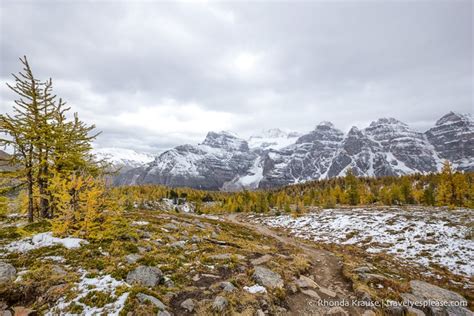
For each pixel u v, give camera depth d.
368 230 34.81
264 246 20.67
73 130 18.72
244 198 98.94
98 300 8.12
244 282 11.06
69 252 11.14
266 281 11.27
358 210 51.81
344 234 35.62
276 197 95.25
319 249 24.27
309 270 14.96
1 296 7.78
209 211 93.31
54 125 17.83
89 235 12.86
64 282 8.83
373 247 29.05
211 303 8.93
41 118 17.11
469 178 80.31
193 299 9.17
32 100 16.86
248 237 25.61
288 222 50.03
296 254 18.70
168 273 11.01
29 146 16.94
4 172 15.88
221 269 12.43
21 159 16.67
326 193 90.00
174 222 23.94
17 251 10.84
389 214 41.03
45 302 7.86
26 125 16.52
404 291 12.32
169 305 8.63
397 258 24.75
